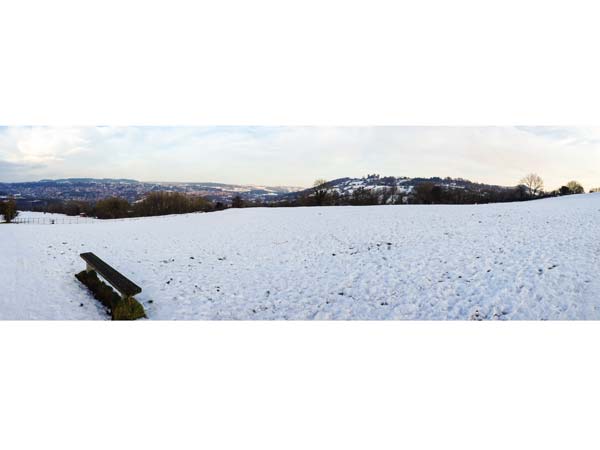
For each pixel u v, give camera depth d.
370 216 18.03
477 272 9.48
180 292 8.94
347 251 11.92
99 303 8.28
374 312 7.98
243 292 8.95
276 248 12.77
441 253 11.12
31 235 15.71
